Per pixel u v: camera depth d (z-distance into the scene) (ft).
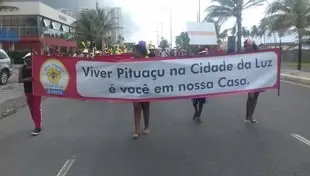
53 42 246.27
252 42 35.58
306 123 37.52
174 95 33.09
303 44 136.26
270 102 51.78
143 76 32.58
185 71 32.91
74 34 257.75
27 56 33.96
